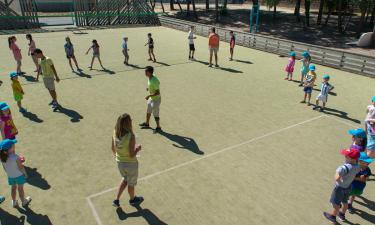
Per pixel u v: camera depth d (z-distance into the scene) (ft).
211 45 52.34
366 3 103.04
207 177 23.66
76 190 21.91
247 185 22.79
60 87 42.68
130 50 65.41
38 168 24.36
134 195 21.02
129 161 18.42
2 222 18.92
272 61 59.21
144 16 104.58
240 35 72.59
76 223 18.97
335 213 18.79
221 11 161.38
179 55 61.82
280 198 21.44
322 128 32.09
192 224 19.04
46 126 31.35
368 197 21.63
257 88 43.73
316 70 53.93
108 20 100.42
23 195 19.88
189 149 27.50
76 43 71.77
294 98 40.16
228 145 28.30
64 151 26.84
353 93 42.75
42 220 19.12
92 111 35.14
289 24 133.69
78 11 95.20
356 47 95.50
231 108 36.60
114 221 19.17
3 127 24.68
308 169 24.89
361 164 18.37
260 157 26.50
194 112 35.35
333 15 153.69
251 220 19.40
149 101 29.78
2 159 18.01
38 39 75.92
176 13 161.38
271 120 33.60
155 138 29.35
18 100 33.73
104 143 28.30
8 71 49.47
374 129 24.98
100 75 48.32
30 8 89.40
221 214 19.89
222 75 49.57
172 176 23.71
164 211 20.08
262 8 184.96
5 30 86.48
